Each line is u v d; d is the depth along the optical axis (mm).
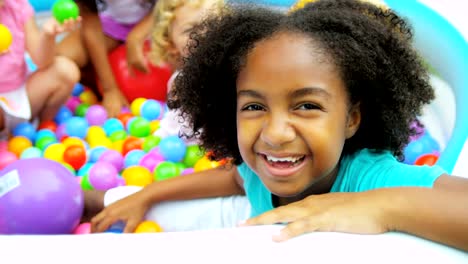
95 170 1495
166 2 1909
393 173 920
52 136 1852
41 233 1195
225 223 1295
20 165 1229
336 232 715
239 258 658
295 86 829
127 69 2154
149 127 1896
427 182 859
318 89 833
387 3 1702
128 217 1278
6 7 1800
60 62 1866
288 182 879
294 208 771
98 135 1843
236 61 916
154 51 2035
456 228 700
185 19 1873
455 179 851
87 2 2115
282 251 670
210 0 1847
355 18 941
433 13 1653
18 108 1822
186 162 1717
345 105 896
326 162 866
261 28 891
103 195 1393
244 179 1178
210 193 1305
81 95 2205
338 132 880
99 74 2133
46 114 1962
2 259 652
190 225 1310
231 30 964
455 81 1570
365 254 672
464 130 1320
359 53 897
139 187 1424
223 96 1074
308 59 837
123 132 1880
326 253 668
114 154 1652
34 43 1839
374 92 968
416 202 730
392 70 975
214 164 1608
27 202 1165
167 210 1316
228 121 1119
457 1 1683
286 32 868
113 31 2266
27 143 1764
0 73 1757
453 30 1594
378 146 1038
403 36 1063
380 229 724
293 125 837
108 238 698
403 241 706
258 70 851
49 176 1208
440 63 1654
